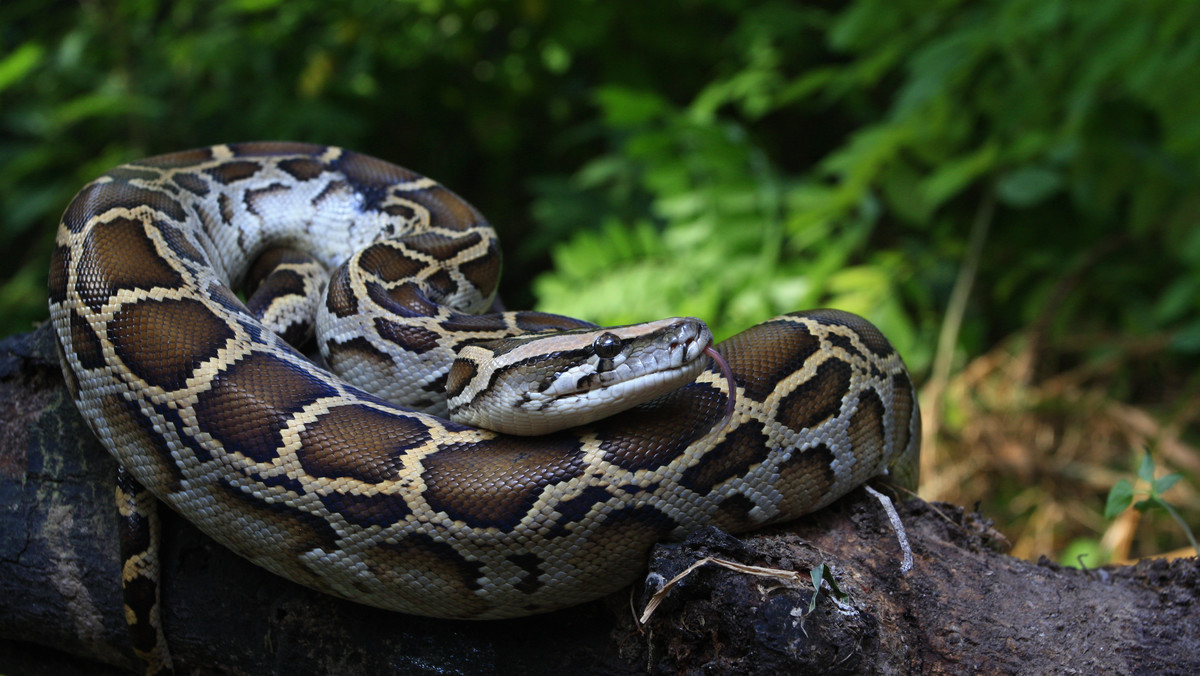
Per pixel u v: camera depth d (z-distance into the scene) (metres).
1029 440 1.85
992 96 1.86
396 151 2.60
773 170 2.10
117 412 1.17
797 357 1.18
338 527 1.14
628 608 1.15
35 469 1.20
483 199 2.67
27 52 2.08
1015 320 2.13
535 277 2.61
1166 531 1.70
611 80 2.45
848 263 2.20
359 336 1.24
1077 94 1.66
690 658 1.13
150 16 2.42
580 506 1.13
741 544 1.13
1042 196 1.83
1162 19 1.58
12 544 1.19
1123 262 2.01
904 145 1.88
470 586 1.14
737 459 1.15
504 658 1.15
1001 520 1.81
